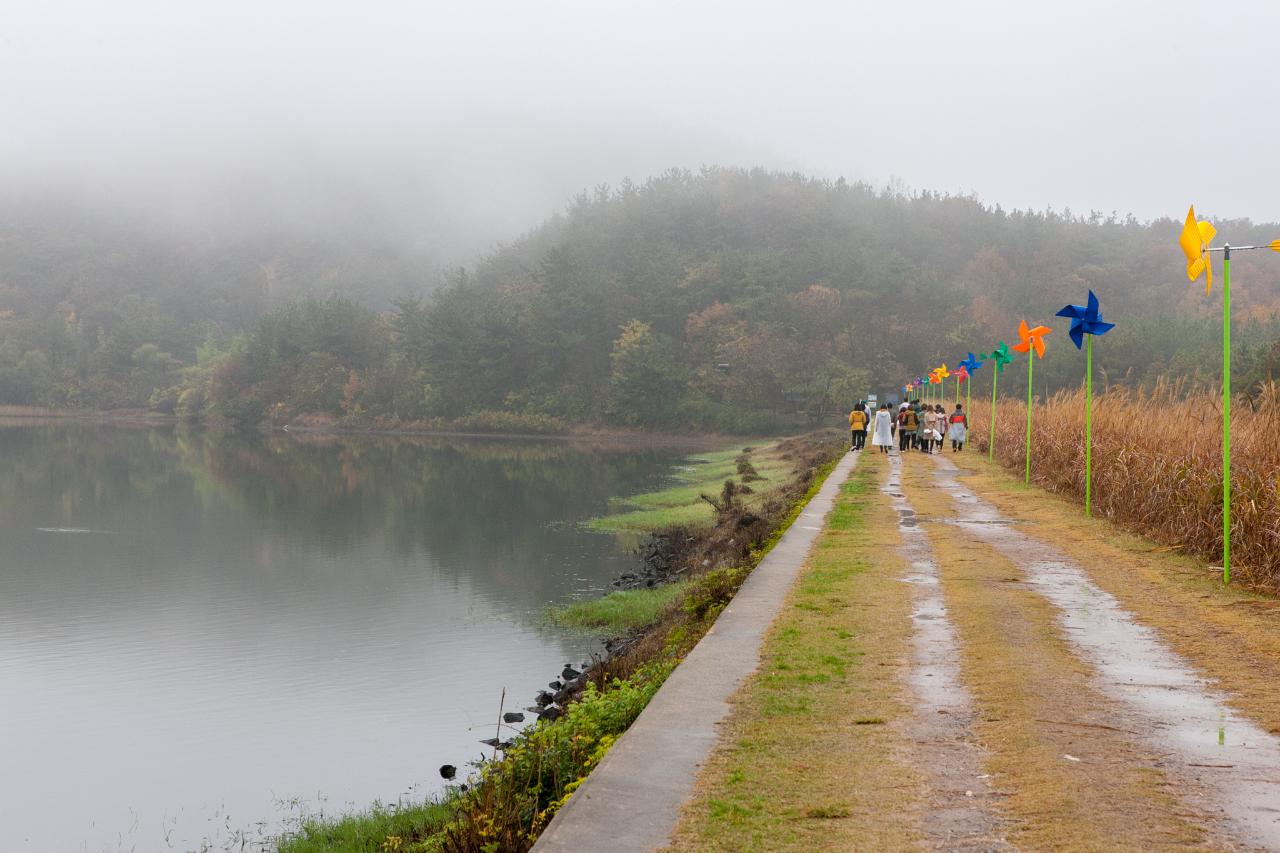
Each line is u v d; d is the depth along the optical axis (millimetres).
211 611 30172
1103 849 5453
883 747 7160
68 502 57562
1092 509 22016
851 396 115500
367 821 14430
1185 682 8977
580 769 8242
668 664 11742
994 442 39719
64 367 178500
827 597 12781
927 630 10961
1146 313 159625
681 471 74000
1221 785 6453
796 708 8102
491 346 134000
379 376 144875
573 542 41188
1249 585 13375
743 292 142500
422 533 44938
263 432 138125
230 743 19047
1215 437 16891
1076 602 12547
